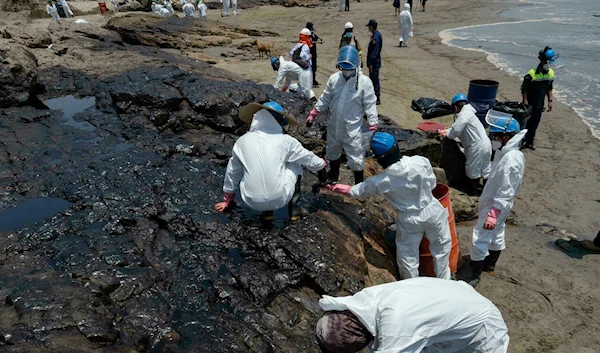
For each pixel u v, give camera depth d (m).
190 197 5.06
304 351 3.37
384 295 2.37
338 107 5.11
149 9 33.19
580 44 19.05
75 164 5.66
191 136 6.82
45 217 4.61
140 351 3.14
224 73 10.24
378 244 5.10
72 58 10.63
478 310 2.47
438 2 38.12
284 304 3.79
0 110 7.74
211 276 3.98
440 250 4.82
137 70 8.95
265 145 4.39
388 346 2.19
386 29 25.05
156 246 4.30
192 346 3.21
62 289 3.38
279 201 4.35
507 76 14.12
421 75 14.25
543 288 5.43
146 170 5.50
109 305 3.45
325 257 4.17
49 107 8.05
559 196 7.64
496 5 35.34
